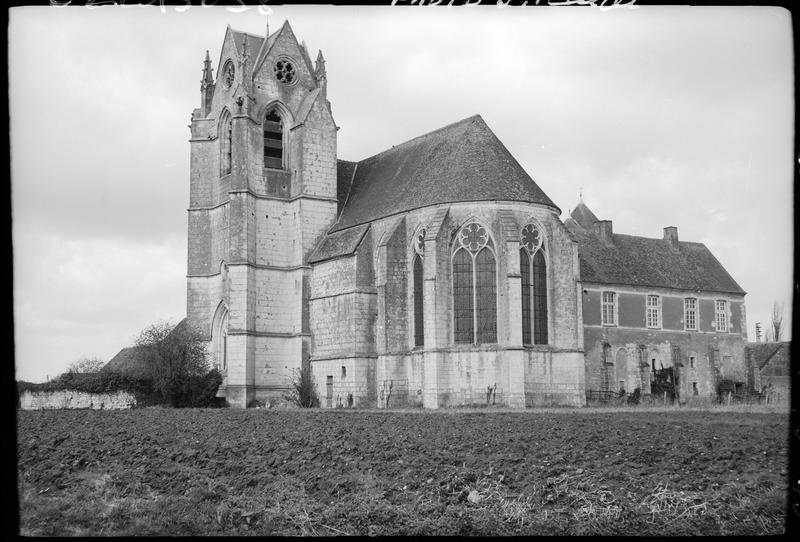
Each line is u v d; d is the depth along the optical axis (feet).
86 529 83.15
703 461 108.58
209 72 317.22
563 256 248.52
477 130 262.26
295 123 296.71
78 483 102.06
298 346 282.77
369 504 90.48
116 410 224.53
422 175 264.93
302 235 287.48
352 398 258.98
